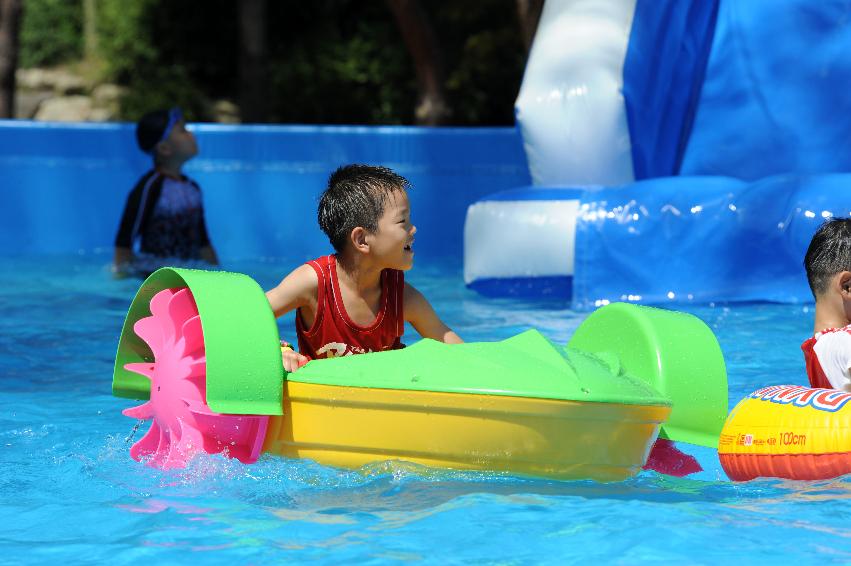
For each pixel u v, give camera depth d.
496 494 6.21
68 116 38.44
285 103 38.97
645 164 15.84
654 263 13.94
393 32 39.75
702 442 7.23
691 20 16.31
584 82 15.36
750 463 6.72
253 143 20.38
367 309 7.68
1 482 6.66
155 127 16.78
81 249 20.75
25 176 20.69
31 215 20.70
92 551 5.36
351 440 6.58
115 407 8.98
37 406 9.01
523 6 24.02
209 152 20.44
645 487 6.50
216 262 17.30
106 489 6.48
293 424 6.75
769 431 6.66
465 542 5.38
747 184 14.47
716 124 16.48
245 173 20.39
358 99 39.00
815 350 7.42
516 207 14.88
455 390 6.29
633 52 15.34
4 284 16.05
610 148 15.35
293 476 6.57
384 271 7.80
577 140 15.37
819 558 5.09
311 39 40.59
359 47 39.41
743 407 6.97
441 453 6.44
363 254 7.53
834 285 7.57
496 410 6.28
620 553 5.20
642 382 6.88
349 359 6.83
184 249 16.97
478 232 15.16
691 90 16.69
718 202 13.97
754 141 16.25
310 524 5.71
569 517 5.77
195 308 7.16
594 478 6.50
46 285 15.94
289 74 38.84
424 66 28.31
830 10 16.19
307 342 7.68
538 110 15.55
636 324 7.57
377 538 5.46
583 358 6.87
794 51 16.23
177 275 7.11
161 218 16.70
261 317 6.82
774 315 12.74
